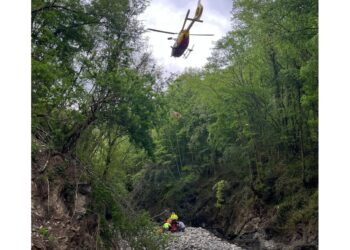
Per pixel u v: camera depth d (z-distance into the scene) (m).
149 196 29.47
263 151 23.77
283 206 20.52
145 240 12.48
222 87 23.34
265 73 22.11
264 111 22.98
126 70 12.72
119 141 15.54
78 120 12.12
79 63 13.43
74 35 14.02
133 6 14.38
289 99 21.56
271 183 22.34
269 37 20.38
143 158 24.84
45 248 9.67
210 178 30.08
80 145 13.40
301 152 20.19
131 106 12.84
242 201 24.44
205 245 21.14
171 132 30.72
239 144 26.06
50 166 11.16
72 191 11.30
